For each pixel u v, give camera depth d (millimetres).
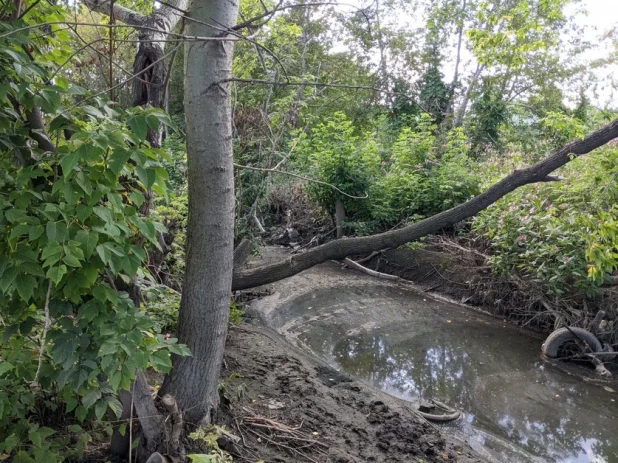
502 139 14711
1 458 2352
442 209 9930
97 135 2027
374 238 4516
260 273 4742
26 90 2049
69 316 2381
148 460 2584
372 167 10695
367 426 4043
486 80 15383
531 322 7480
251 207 7527
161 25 3682
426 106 17188
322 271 9883
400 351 6355
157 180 2266
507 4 11289
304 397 4258
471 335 7020
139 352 2148
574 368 6137
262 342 5383
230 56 2822
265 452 3260
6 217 1957
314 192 10977
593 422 4836
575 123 8836
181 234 5539
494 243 7863
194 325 2893
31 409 2713
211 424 3107
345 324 7191
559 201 7137
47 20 2617
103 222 2156
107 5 3992
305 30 14602
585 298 6805
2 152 2211
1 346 2502
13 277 1950
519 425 4715
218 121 2770
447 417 4672
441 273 9000
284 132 7953
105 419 2812
